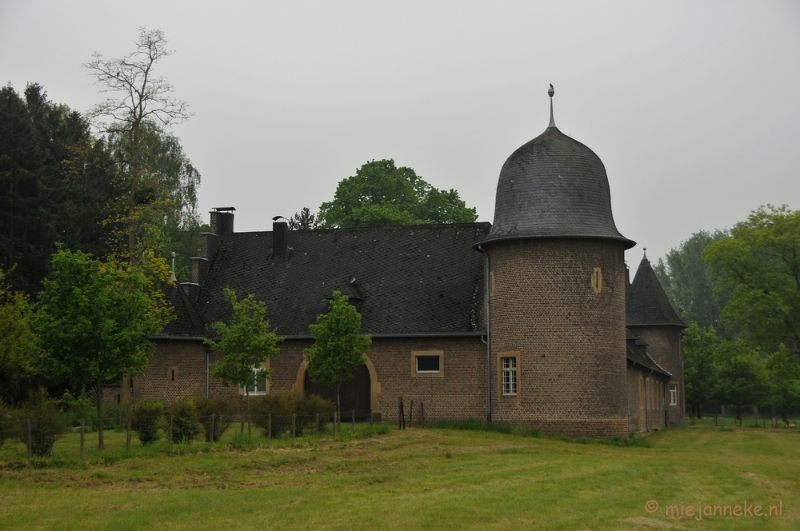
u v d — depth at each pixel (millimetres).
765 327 52062
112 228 51031
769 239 51812
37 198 44250
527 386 32469
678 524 15492
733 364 65125
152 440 23609
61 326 21703
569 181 33125
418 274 36844
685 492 19188
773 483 21531
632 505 17031
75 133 54594
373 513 15594
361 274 37469
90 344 21969
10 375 35500
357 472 21062
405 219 54719
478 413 33781
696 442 36719
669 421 53969
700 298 94000
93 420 29250
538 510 16078
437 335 34250
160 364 35094
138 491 17828
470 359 34125
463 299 35406
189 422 23984
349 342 29203
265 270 38750
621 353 33156
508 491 18359
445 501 16859
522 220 32938
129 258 39469
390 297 36250
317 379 29344
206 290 38594
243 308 27500
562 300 32344
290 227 73938
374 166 58438
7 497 16828
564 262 32438
